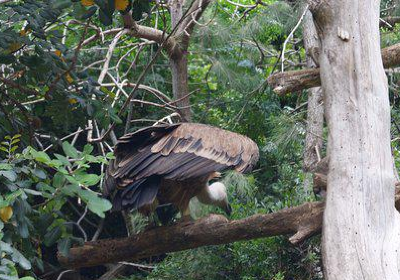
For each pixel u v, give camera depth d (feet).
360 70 28.55
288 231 28.78
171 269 38.52
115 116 32.58
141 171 29.04
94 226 50.67
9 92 35.86
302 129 43.11
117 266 47.88
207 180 31.37
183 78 48.70
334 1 28.86
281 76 30.55
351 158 27.81
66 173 23.52
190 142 29.99
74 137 46.44
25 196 24.04
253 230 28.89
